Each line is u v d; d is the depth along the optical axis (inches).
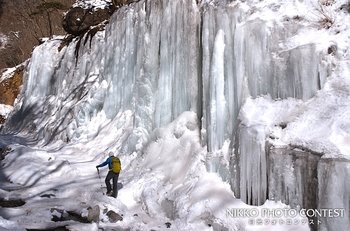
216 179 325.4
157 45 471.2
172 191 344.8
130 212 343.3
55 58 878.4
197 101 402.3
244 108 321.1
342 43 297.3
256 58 325.7
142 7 526.6
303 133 270.7
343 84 279.4
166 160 394.9
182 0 426.6
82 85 702.5
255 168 286.2
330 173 230.2
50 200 360.5
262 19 327.3
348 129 248.8
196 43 407.5
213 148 339.0
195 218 295.9
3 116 1056.8
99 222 315.3
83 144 580.4
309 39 307.9
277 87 312.8
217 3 365.7
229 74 345.4
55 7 1272.1
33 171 450.3
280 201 268.2
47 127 724.0
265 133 289.0
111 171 365.7
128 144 468.4
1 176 455.8
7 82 1146.0
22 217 309.3
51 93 857.5
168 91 437.1
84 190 384.2
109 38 642.8
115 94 590.6
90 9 799.1
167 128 422.0
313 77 294.5
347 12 317.7
